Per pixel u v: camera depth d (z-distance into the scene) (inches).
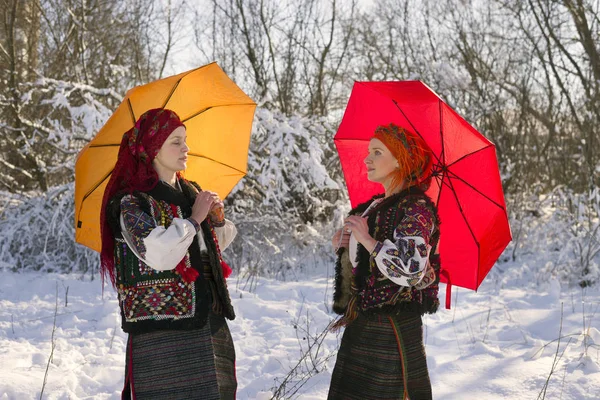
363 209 130.6
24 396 153.4
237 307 247.1
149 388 111.0
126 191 113.7
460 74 410.6
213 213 122.7
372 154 125.0
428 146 125.2
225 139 136.9
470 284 130.2
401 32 472.1
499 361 178.7
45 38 499.5
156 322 109.9
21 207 351.9
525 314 234.1
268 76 447.5
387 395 118.5
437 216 120.2
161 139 115.3
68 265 344.8
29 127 388.8
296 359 185.8
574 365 171.0
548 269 298.2
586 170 336.8
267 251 350.9
